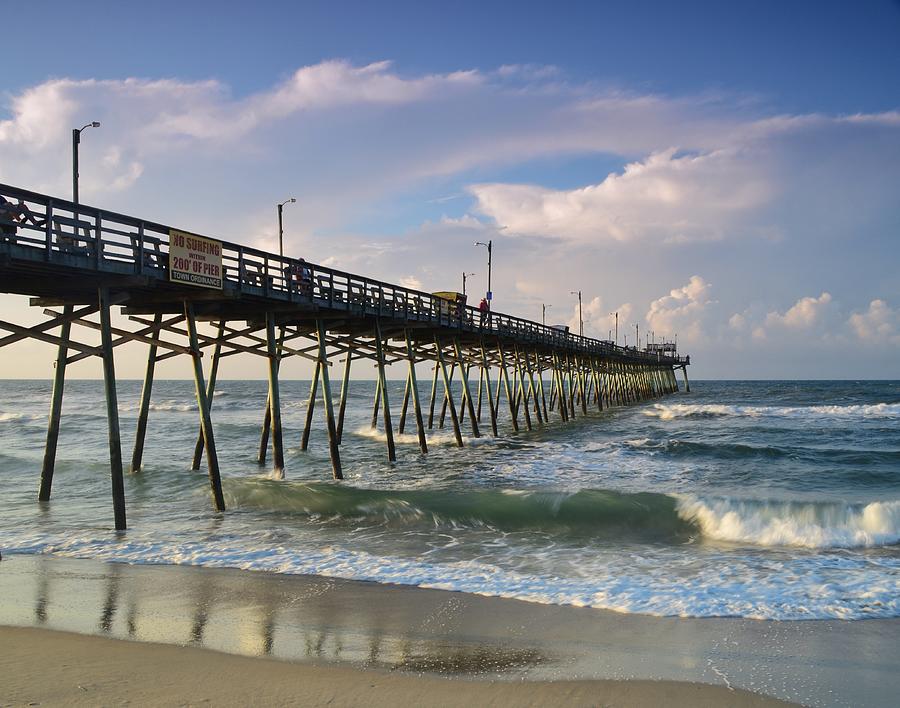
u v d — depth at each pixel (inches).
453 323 1063.6
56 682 235.9
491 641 292.0
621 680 250.4
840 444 1194.0
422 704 226.4
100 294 510.6
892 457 986.7
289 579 390.0
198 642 283.6
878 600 352.2
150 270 511.5
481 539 496.7
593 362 2138.3
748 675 257.3
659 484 765.9
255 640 288.0
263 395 3796.8
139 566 417.1
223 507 596.4
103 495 668.1
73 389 5157.5
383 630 305.0
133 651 270.2
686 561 438.6
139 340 573.9
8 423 1752.0
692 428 1546.5
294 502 604.1
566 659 271.3
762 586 378.9
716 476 823.7
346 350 984.9
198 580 386.3
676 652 280.5
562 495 592.4
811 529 512.4
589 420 1844.2
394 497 596.7
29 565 417.7
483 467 896.9
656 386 3503.9
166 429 1512.1
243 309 729.0
